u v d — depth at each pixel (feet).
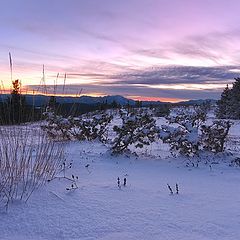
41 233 11.28
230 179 20.45
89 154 28.30
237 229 11.67
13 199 13.88
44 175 17.66
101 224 12.00
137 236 11.05
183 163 25.77
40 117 20.72
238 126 78.33
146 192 16.16
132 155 28.58
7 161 15.37
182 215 12.99
